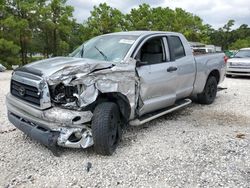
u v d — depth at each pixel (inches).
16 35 1114.7
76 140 171.3
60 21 1226.6
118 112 189.3
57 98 167.6
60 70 169.6
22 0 1172.5
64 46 1284.4
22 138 208.7
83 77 166.4
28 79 172.6
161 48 237.0
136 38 220.1
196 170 163.5
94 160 174.4
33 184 148.3
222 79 343.3
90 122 174.9
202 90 306.3
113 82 179.0
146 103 214.1
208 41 1889.8
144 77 207.5
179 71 247.6
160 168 165.6
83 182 150.3
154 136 216.8
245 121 262.5
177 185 147.9
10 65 1022.4
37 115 169.0
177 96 254.2
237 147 196.2
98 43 232.8
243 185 147.8
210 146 197.9
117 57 205.5
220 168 166.1
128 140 207.8
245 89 447.8
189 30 1707.7
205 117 273.6
